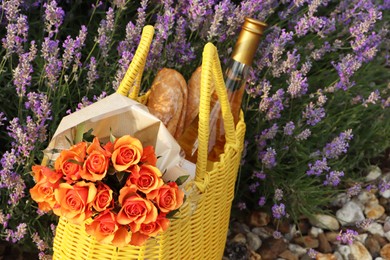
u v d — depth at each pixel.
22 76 1.33
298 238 1.69
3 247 1.48
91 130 1.10
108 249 1.13
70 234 1.16
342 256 1.67
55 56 1.38
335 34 1.88
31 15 1.62
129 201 1.03
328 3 1.97
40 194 1.05
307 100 1.71
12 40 1.37
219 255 1.42
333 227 1.73
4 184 1.34
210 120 1.33
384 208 1.81
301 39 1.81
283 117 1.70
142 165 1.05
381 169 1.91
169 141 1.11
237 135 1.33
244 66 1.32
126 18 1.66
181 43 1.54
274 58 1.54
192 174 1.17
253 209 1.73
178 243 1.17
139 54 1.17
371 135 1.87
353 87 1.84
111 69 1.53
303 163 1.70
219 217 1.31
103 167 1.02
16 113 1.51
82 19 1.73
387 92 1.94
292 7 1.66
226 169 1.25
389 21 2.02
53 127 1.43
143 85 1.59
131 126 1.12
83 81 1.53
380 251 1.70
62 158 1.04
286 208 1.69
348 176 1.82
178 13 1.62
